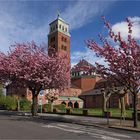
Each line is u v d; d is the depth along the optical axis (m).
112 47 23.34
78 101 93.56
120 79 23.53
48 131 18.56
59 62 36.38
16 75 35.88
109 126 22.73
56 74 36.06
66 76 37.97
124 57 22.64
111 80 24.16
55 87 37.59
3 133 17.17
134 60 22.28
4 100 63.88
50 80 35.25
